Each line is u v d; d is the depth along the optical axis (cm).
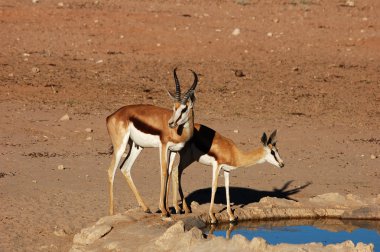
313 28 11106
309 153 6119
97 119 6875
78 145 6112
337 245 3434
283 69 9069
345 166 5781
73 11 10950
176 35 10250
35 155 5750
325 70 9100
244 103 7650
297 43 10325
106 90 7888
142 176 5303
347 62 9525
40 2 11269
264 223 4356
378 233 4181
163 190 4094
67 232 3984
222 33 10544
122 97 7681
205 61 9281
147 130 4103
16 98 7444
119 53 9381
